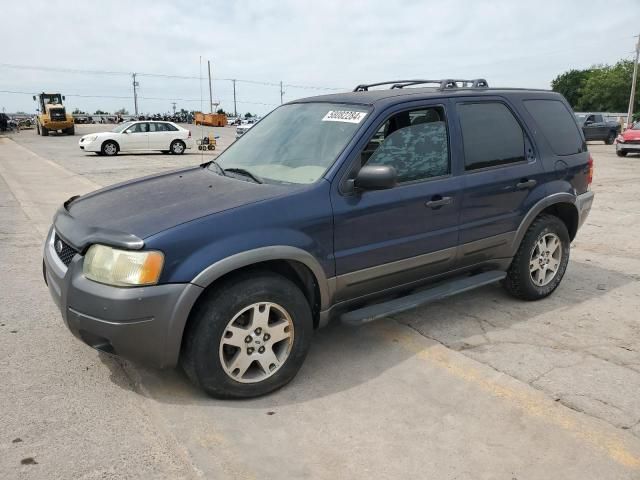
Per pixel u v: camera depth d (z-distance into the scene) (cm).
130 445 276
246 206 315
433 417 306
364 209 350
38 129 4625
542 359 376
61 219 353
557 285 501
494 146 435
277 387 331
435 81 453
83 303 292
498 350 390
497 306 475
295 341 331
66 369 353
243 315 316
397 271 378
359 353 384
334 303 358
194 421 298
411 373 356
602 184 1273
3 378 340
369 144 361
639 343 402
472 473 260
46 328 416
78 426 291
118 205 344
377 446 279
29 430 286
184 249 291
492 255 441
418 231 382
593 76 8519
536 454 274
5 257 610
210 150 2544
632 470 262
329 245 339
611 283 543
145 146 2336
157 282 286
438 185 390
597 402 321
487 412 311
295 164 369
